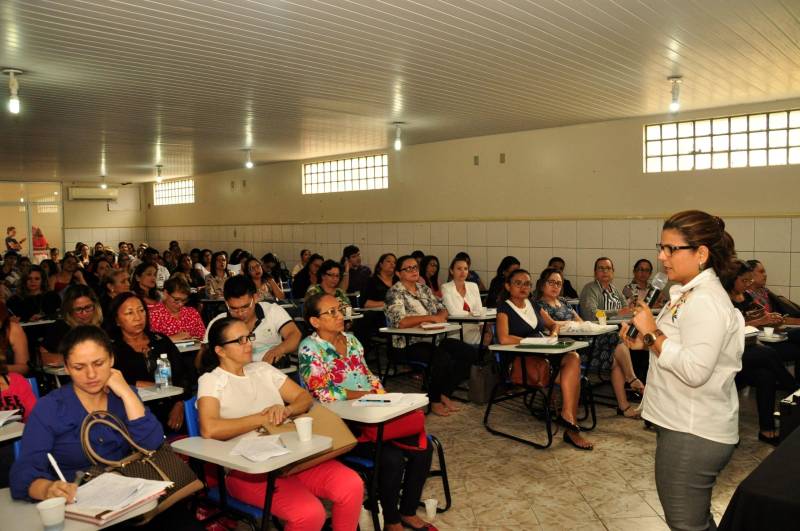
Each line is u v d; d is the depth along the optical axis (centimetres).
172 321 495
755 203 648
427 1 335
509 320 500
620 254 743
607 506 353
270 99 577
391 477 305
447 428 493
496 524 333
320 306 339
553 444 452
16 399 309
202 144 887
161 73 473
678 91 546
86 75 475
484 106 633
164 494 221
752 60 472
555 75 509
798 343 515
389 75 495
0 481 272
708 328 198
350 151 1003
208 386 284
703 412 203
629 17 371
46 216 1504
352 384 346
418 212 948
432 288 769
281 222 1201
